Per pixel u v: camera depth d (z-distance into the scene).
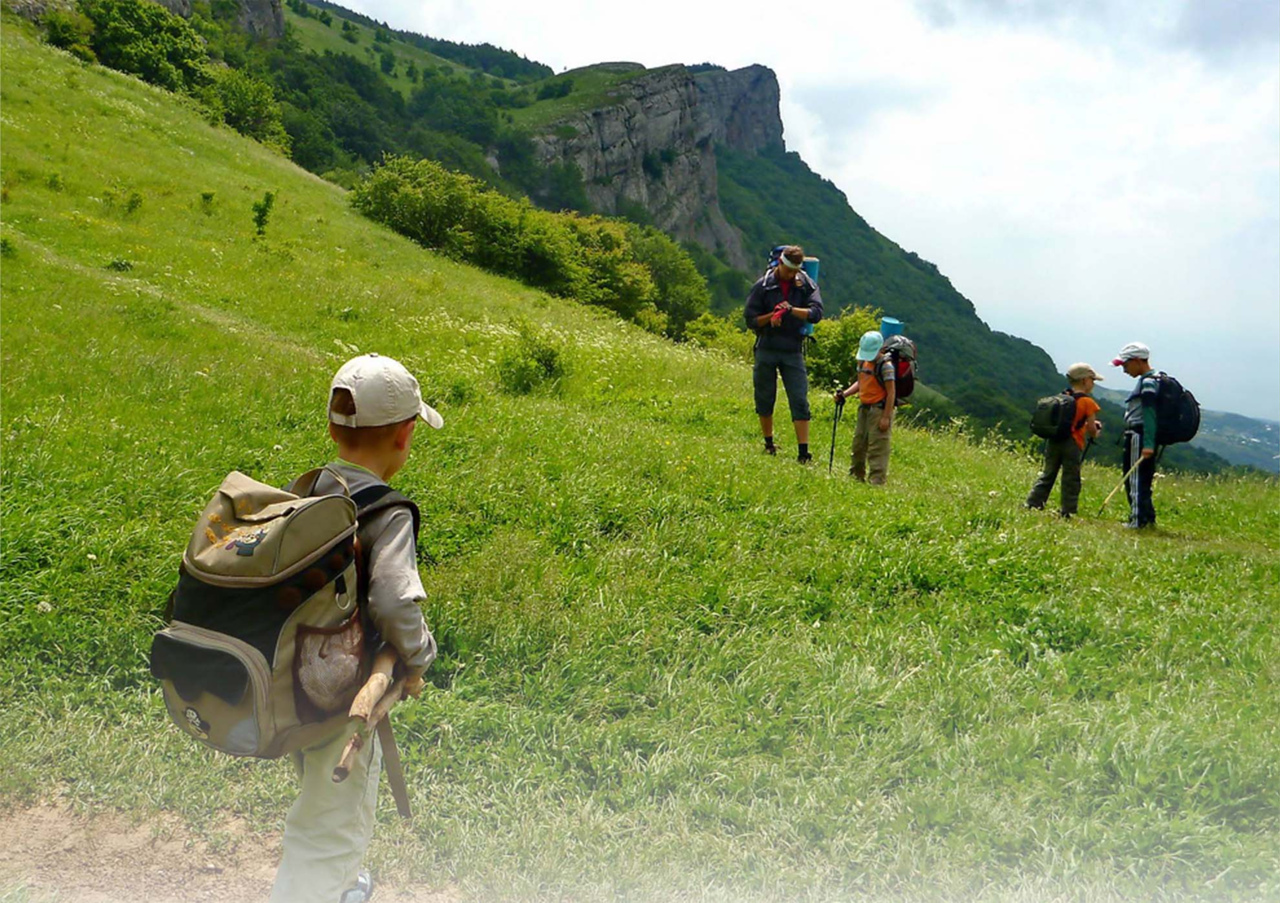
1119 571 7.75
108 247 21.03
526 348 15.70
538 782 4.23
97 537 5.80
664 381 17.78
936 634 5.93
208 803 3.92
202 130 41.69
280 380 11.58
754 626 5.88
